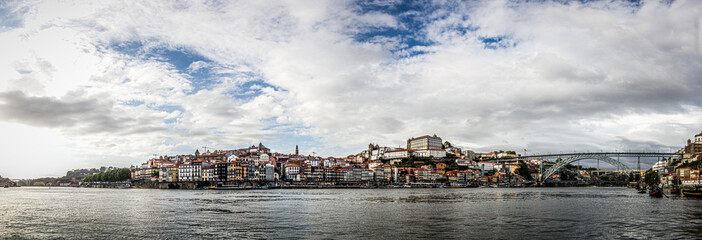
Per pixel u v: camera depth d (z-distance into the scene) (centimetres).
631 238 6425
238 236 6594
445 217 9025
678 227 7488
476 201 14275
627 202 13738
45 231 7131
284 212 10006
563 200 15000
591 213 9856
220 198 15575
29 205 12344
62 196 18150
